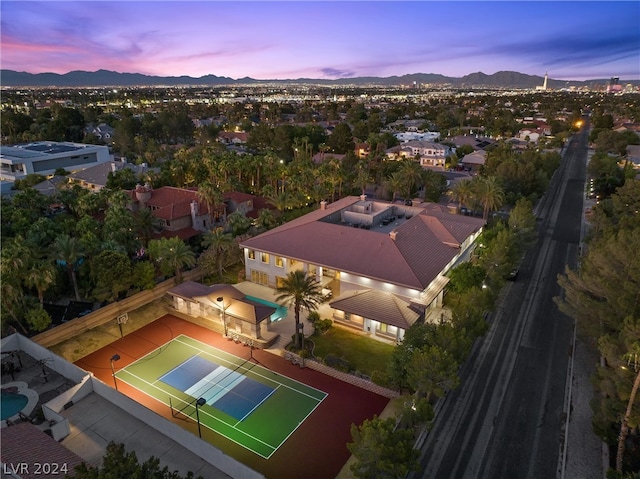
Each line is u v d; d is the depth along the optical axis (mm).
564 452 34156
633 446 33750
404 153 150375
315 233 61156
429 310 55250
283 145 158125
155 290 59969
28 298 50938
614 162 115062
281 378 44156
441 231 63594
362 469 28859
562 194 112938
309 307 47688
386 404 40438
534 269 68375
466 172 134875
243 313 50562
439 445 34969
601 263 41656
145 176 101188
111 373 44844
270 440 36125
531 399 39969
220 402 40656
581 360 45500
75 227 67188
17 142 171375
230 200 90875
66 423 34219
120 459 23594
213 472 31281
